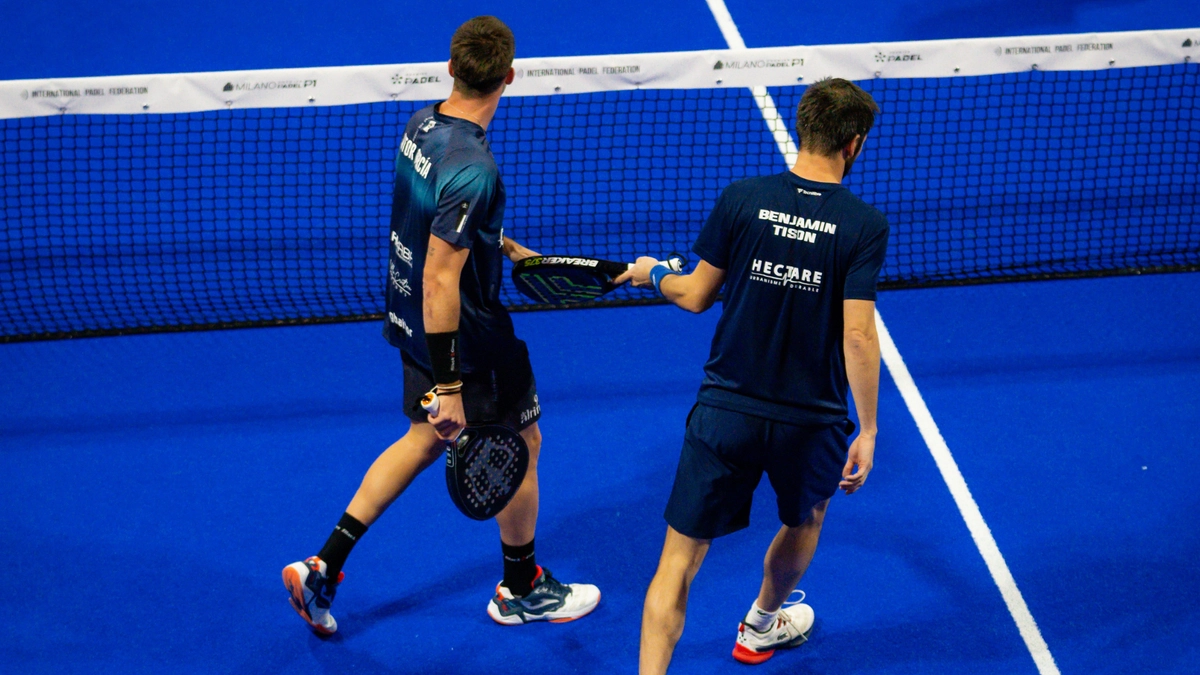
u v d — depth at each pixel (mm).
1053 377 13000
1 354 13508
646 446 12086
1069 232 15914
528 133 18500
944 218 16328
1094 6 22891
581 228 16109
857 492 11352
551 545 10781
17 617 9852
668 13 23047
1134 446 11867
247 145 18375
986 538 10727
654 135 18469
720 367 7957
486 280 8305
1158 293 14484
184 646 9617
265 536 10820
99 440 12094
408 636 9773
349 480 11562
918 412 12492
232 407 12656
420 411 8820
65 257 15492
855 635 9773
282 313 14344
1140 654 9461
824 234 7359
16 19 22703
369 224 16406
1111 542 10633
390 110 19500
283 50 21594
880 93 19703
